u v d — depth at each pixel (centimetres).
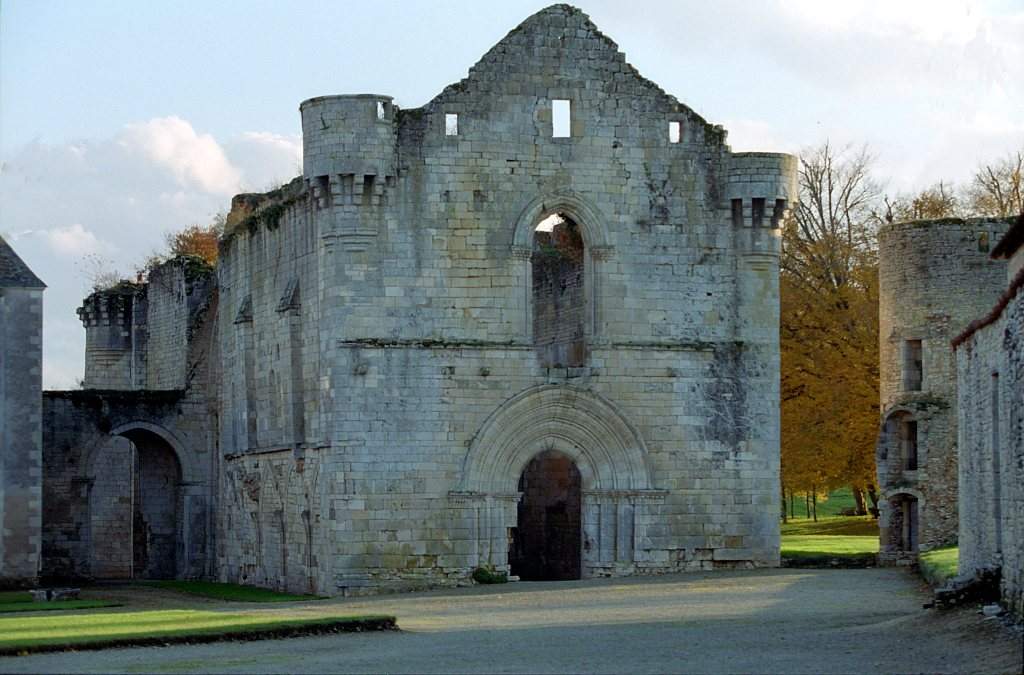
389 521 7225
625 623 5631
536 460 8481
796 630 5312
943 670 4388
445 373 7275
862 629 5247
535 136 7406
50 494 9100
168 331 10000
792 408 9606
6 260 8081
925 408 7812
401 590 7206
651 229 7500
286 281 7912
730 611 5931
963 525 6300
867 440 9444
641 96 7512
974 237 7762
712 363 7525
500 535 7306
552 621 5769
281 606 6706
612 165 7475
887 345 7994
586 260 7475
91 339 10794
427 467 7256
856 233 10525
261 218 8194
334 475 7231
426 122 7306
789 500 13812
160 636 5141
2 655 4850
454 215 7319
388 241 7269
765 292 7575
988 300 7731
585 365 7431
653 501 7450
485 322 7325
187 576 9288
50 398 9144
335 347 7238
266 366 8162
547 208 7400
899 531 7925
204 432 9350
